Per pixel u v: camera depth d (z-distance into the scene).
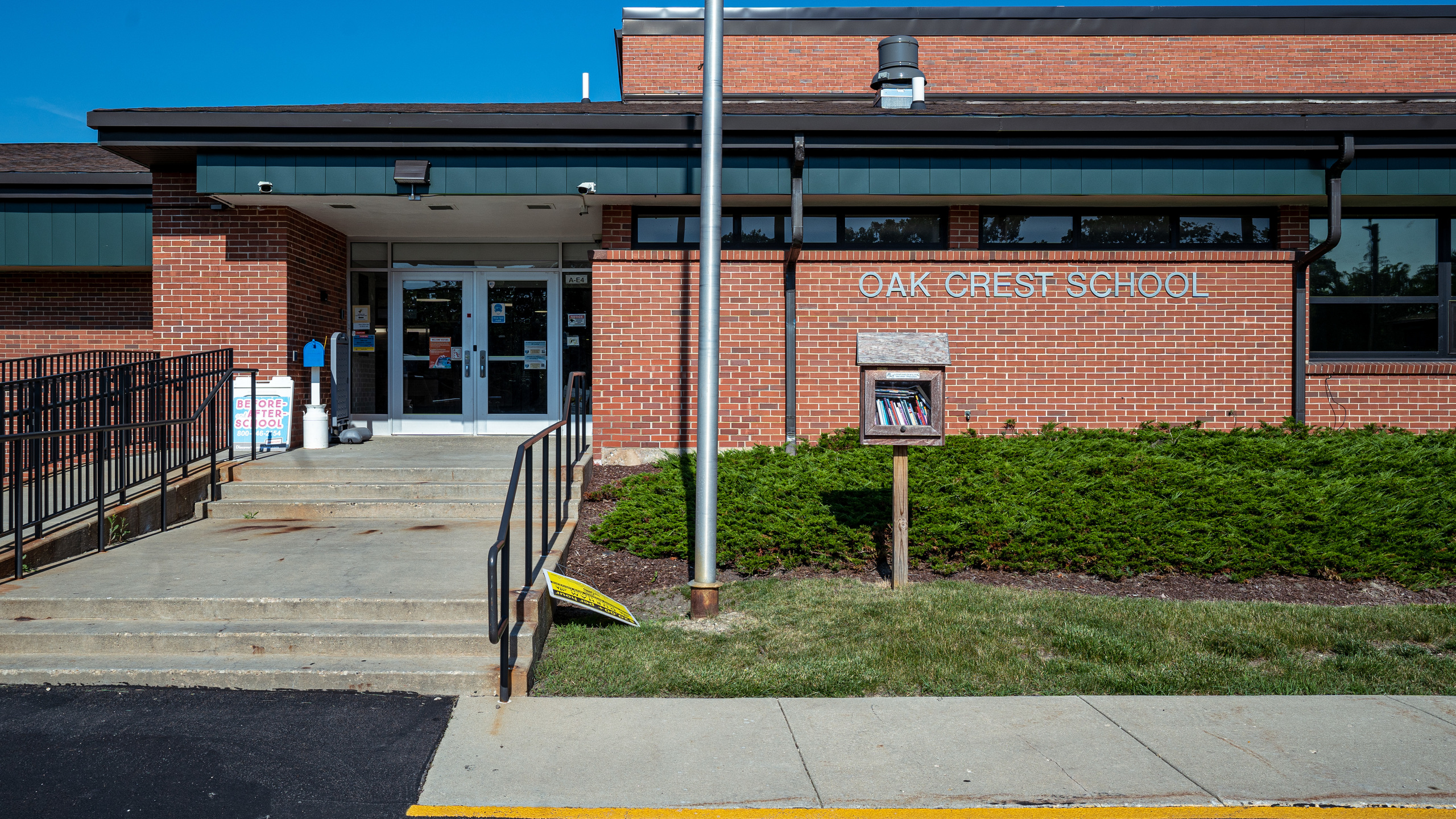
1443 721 4.55
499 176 9.60
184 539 7.39
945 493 8.15
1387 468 8.71
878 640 5.64
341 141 9.39
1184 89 14.48
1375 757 4.13
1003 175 9.73
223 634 5.29
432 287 12.38
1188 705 4.77
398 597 5.68
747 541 7.23
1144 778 3.92
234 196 9.72
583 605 5.64
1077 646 5.52
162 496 7.75
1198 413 10.08
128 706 4.71
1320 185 9.73
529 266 12.41
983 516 7.52
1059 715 4.63
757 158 9.76
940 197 10.06
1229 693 4.98
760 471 8.80
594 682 5.06
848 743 4.29
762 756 4.14
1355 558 7.01
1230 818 3.62
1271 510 7.62
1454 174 9.73
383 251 12.32
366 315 12.31
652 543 7.31
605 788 3.86
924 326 10.06
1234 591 6.80
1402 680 5.14
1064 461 8.76
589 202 10.21
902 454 6.71
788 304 10.00
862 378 6.64
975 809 3.67
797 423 10.07
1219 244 10.84
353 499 8.55
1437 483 8.27
